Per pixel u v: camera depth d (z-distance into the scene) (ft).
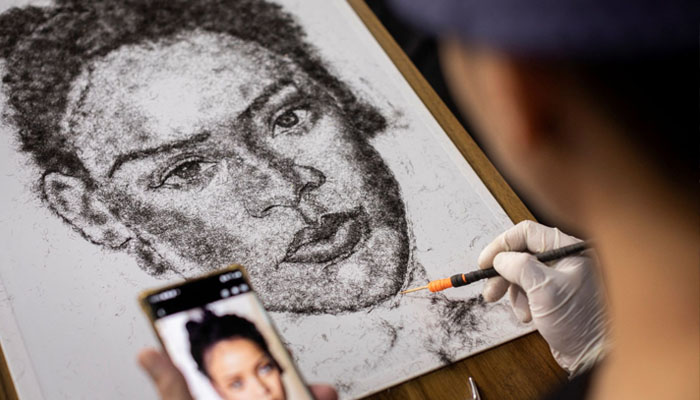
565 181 0.90
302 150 2.80
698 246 0.87
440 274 2.61
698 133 0.78
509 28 0.62
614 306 0.95
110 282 2.39
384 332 2.44
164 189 2.62
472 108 0.84
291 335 2.37
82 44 2.91
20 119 2.69
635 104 0.75
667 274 0.88
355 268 2.55
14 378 2.15
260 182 2.69
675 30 0.61
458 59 0.76
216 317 2.01
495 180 2.90
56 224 2.48
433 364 2.40
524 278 2.37
